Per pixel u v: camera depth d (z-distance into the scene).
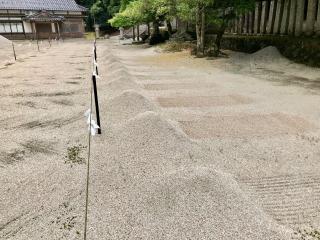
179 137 4.68
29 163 4.33
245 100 7.68
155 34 24.92
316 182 3.84
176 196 3.18
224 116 6.42
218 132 5.50
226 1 13.80
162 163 4.05
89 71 12.05
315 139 5.13
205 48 16.39
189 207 3.03
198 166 3.86
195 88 9.12
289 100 7.55
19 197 3.51
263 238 2.68
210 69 12.51
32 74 11.44
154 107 6.64
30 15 37.50
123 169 3.98
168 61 15.14
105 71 11.59
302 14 12.86
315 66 11.01
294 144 4.95
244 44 16.05
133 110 6.23
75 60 15.59
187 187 3.27
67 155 4.52
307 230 2.97
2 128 5.73
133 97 6.72
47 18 38.19
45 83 9.73
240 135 5.36
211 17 14.77
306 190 3.66
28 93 8.41
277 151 4.70
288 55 12.53
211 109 6.96
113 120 5.84
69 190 3.61
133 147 4.50
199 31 15.65
